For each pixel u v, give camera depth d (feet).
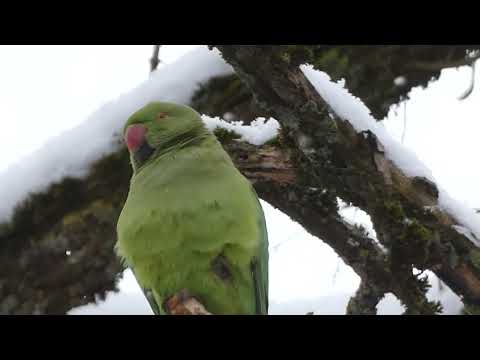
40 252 25.93
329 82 19.71
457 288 19.99
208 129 21.42
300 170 21.03
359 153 19.39
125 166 25.46
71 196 25.34
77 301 27.35
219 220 18.24
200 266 18.52
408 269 19.63
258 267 19.12
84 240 26.25
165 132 21.42
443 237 19.61
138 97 26.17
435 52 29.58
